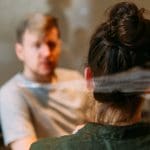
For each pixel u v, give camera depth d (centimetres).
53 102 188
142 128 95
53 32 198
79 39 235
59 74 200
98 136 95
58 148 97
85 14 235
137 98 96
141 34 93
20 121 182
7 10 253
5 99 187
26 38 196
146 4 107
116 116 96
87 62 100
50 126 187
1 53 245
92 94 99
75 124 180
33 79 191
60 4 257
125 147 93
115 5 102
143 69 93
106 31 95
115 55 94
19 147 176
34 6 262
